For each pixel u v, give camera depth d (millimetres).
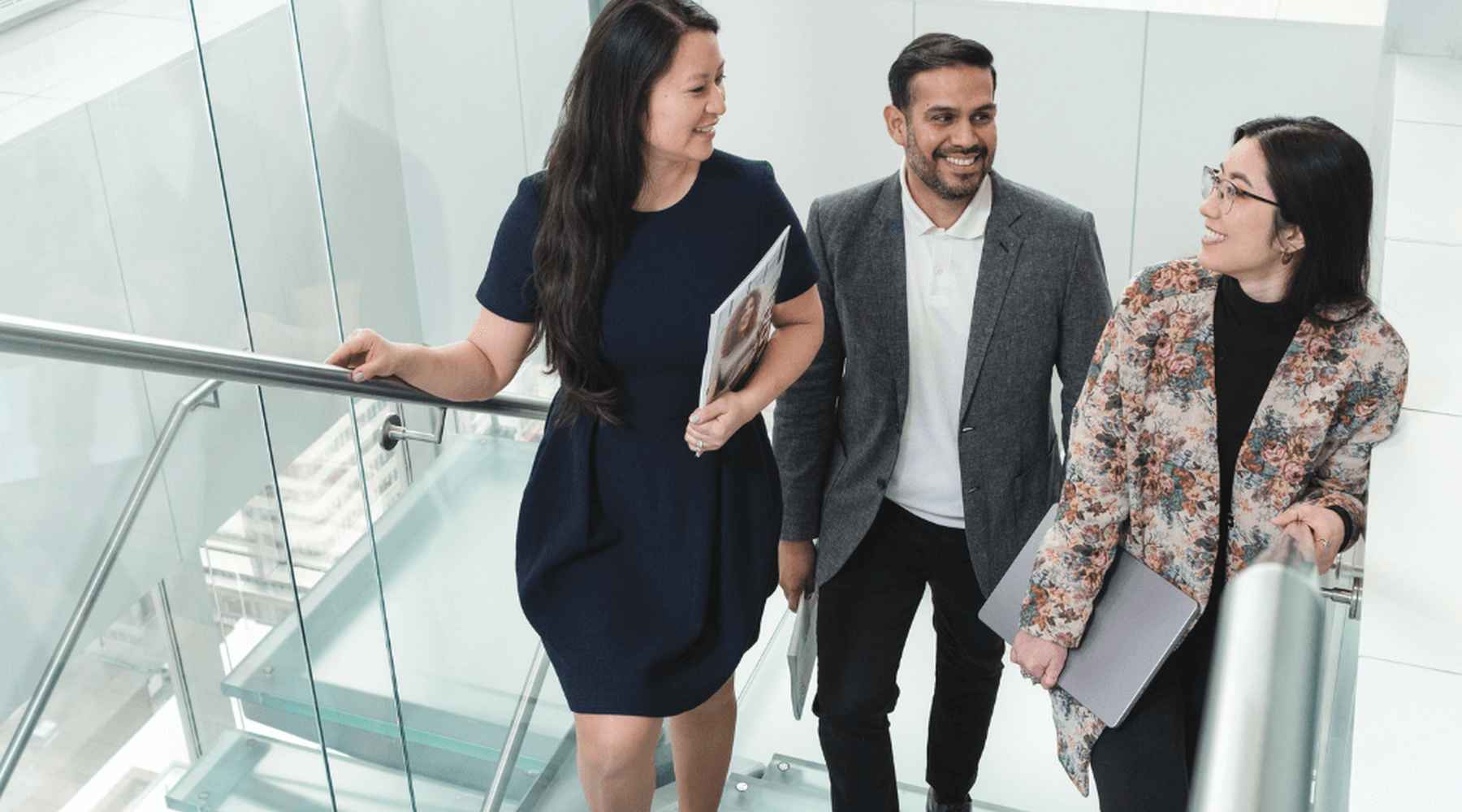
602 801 2420
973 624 2830
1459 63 3256
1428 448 1921
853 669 2779
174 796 2822
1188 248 4305
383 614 3049
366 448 3275
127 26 2643
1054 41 4152
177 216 2793
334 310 3225
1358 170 1861
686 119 2027
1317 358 1968
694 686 2355
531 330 2305
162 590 2807
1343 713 1634
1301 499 2033
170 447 2768
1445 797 1362
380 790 3281
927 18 4246
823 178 4574
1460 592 1640
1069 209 2621
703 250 2180
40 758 2617
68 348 1818
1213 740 759
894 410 2676
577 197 2094
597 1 4250
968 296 2625
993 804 3375
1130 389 2111
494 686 3611
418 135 3420
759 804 3475
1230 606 921
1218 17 4008
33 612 2590
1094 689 2205
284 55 2980
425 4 3377
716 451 2328
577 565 2352
